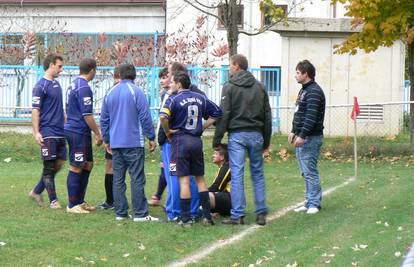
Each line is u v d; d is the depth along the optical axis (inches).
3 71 1145.4
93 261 362.0
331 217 478.6
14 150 887.1
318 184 504.7
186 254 381.7
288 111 1082.7
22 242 400.8
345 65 1107.9
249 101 456.1
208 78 1101.1
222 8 1083.9
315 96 486.3
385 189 614.5
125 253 380.2
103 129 478.3
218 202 484.1
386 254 357.1
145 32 1678.2
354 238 405.1
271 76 1118.4
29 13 1676.9
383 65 1101.7
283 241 409.1
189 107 447.2
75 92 491.5
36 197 532.4
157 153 857.5
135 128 466.9
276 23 1077.8
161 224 460.1
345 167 805.9
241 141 456.8
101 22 1700.3
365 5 823.7
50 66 516.4
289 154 884.0
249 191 625.9
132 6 1689.2
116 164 473.4
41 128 513.7
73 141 495.2
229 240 415.5
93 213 500.1
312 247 387.9
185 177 451.2
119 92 466.9
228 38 1047.6
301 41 1112.8
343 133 1084.5
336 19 1096.2
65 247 392.2
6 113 1111.0
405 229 422.3
